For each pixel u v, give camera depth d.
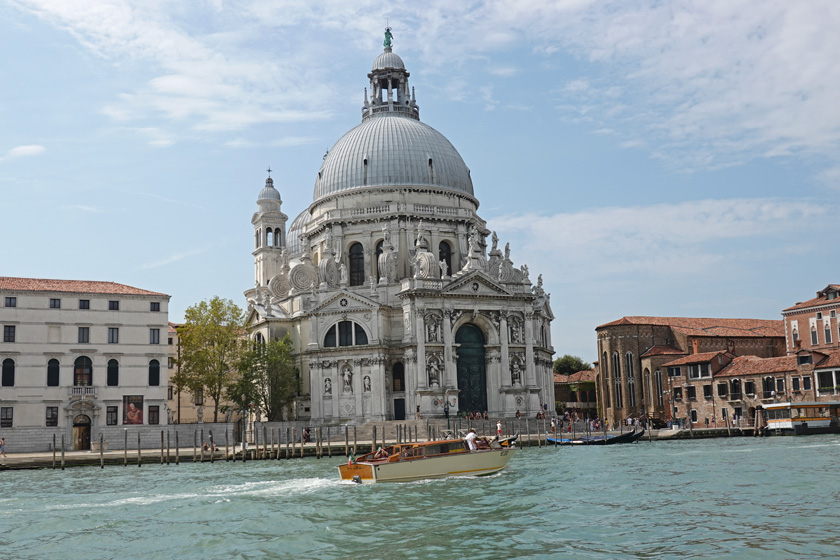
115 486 58.97
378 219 122.50
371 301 112.44
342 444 88.75
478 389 114.81
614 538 35.72
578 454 79.31
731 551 32.66
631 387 140.25
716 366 127.12
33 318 93.25
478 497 48.44
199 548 36.16
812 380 113.88
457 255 124.50
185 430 97.19
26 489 57.72
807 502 43.16
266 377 110.62
